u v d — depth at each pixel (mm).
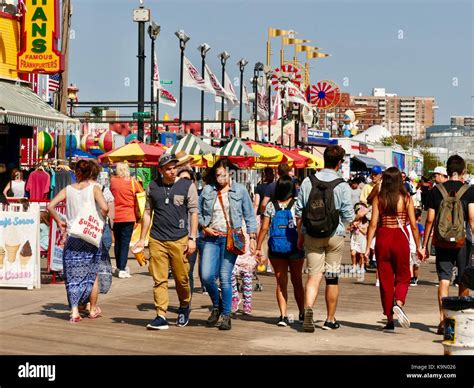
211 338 10664
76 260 11695
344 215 11242
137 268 19219
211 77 35594
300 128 59750
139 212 17344
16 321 11531
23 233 14805
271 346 10195
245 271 12773
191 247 11242
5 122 21500
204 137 33594
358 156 73625
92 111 36906
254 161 28484
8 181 24766
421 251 11656
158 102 29281
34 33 23438
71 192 11727
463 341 8164
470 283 10102
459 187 11375
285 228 11719
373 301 14711
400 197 11578
